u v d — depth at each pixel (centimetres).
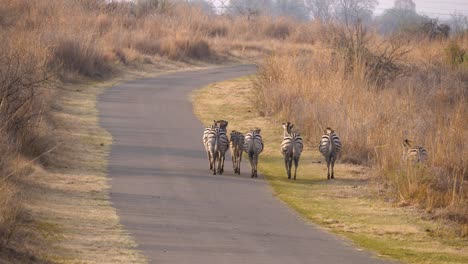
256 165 4362
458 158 4422
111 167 4334
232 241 2956
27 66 4881
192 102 7150
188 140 5306
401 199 3875
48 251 2598
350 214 3625
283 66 6925
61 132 5166
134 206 3472
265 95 6562
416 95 6475
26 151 4091
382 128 5006
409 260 2861
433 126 5247
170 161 4603
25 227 2844
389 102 5725
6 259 2367
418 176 3997
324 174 4491
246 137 4328
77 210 3309
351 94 5856
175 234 3017
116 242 2828
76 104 6575
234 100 7238
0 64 4462
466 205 3703
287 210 3631
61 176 3966
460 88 7038
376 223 3475
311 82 6381
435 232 3362
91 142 5022
